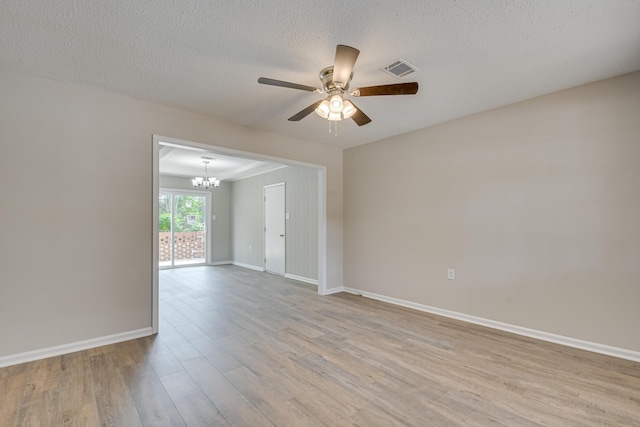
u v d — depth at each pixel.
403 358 2.42
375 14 1.74
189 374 2.16
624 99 2.44
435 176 3.64
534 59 2.21
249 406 1.79
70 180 2.58
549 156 2.79
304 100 2.94
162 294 4.58
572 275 2.65
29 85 2.43
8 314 2.31
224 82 2.57
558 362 2.34
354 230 4.65
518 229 2.97
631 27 1.85
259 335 2.91
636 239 2.37
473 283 3.28
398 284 4.02
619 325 2.43
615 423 1.64
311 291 4.79
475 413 1.73
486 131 3.21
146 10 1.69
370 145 4.44
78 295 2.59
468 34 1.92
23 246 2.38
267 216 6.77
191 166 6.44
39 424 1.63
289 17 1.76
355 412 1.74
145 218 2.94
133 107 2.90
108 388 1.98
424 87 2.65
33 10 1.68
